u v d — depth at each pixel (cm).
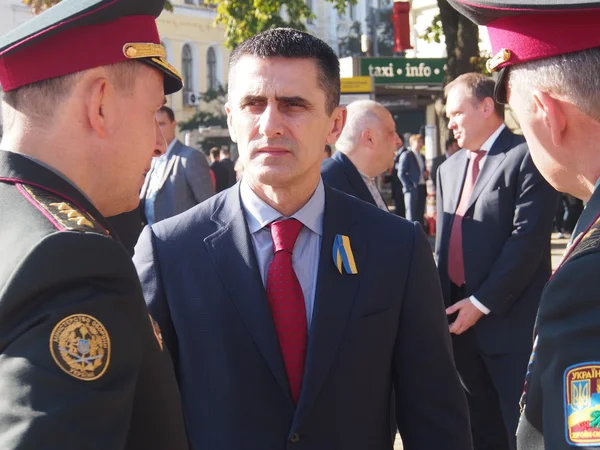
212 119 2839
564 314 122
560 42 139
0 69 133
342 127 218
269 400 189
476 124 346
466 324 338
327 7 3650
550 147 147
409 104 1495
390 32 3959
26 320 112
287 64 191
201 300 195
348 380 191
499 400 352
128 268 122
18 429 105
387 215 210
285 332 194
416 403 201
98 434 110
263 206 201
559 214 1118
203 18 3033
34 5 981
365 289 196
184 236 203
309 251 201
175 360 199
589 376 115
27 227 119
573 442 116
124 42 136
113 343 116
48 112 132
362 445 192
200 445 190
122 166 138
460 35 1043
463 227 351
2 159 129
